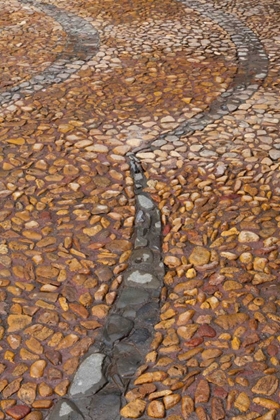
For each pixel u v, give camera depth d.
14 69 5.46
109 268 3.53
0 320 3.28
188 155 4.34
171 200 3.96
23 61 5.61
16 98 5.00
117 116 4.78
